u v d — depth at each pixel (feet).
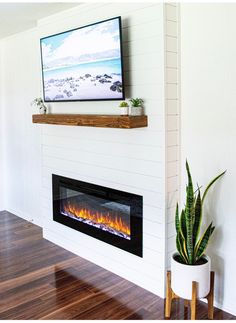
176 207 8.74
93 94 10.42
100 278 10.56
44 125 13.15
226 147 8.39
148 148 9.43
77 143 11.74
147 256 9.80
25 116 15.10
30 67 14.33
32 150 14.93
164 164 9.08
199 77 8.71
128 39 9.57
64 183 12.50
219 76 8.32
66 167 12.34
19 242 13.34
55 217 13.11
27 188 15.65
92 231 11.51
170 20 8.78
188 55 8.87
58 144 12.58
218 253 8.84
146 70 9.22
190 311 8.86
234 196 8.36
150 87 9.17
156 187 9.34
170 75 8.93
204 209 8.99
